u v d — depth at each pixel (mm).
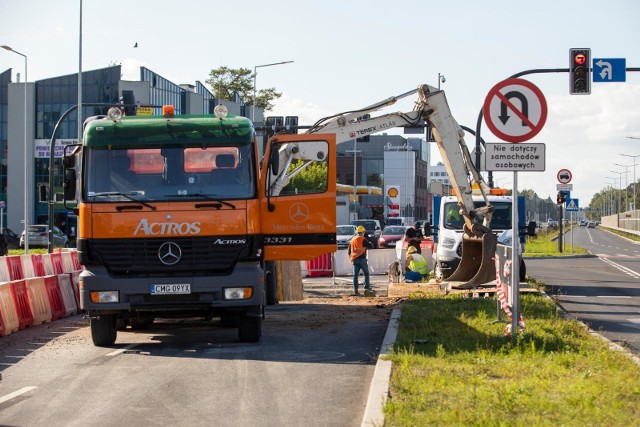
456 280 24391
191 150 14172
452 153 23359
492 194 29750
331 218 14828
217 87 112875
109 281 13852
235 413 9117
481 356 11758
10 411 9312
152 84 82250
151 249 13930
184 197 13977
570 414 8219
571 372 10625
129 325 17562
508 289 14367
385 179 136375
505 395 8898
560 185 54781
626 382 9742
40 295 18750
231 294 13930
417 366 11109
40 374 11727
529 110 13164
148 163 14156
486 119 13180
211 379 11188
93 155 14133
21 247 62781
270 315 19781
